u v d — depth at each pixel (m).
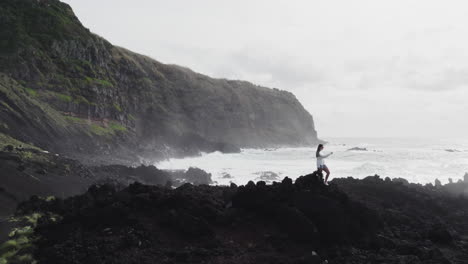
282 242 9.97
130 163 38.25
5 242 9.52
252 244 9.80
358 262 9.25
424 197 17.94
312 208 10.75
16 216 11.99
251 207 11.41
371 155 55.56
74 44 51.72
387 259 9.43
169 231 10.11
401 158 50.94
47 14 51.59
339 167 41.03
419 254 10.07
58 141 35.91
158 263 8.56
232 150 68.44
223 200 13.23
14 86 36.16
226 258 8.97
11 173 17.77
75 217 10.65
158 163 46.59
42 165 21.94
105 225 10.24
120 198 11.46
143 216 10.72
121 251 9.02
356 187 18.19
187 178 32.88
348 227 10.73
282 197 11.27
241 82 115.31
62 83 45.44
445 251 11.20
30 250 9.25
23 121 32.69
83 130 41.69
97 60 56.34
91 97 48.59
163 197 11.37
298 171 39.94
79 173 23.81
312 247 10.04
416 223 13.84
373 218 11.39
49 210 12.35
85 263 8.50
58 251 8.88
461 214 16.62
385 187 18.05
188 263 8.66
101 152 40.38
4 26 45.03
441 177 33.88
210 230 10.12
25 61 42.06
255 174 37.59
